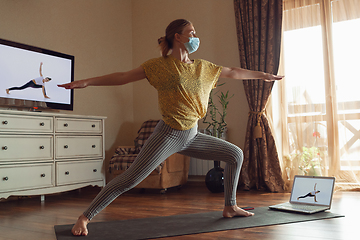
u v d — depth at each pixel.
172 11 5.13
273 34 4.07
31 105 3.73
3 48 3.48
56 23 4.29
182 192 3.98
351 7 3.82
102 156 4.12
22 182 3.23
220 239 1.77
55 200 3.59
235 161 2.21
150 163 1.92
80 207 3.09
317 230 1.91
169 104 1.93
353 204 2.77
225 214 2.31
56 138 3.59
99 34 4.91
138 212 2.69
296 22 4.10
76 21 4.57
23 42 3.88
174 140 1.96
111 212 2.71
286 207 2.53
